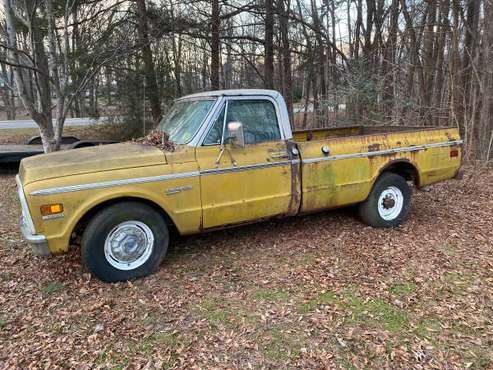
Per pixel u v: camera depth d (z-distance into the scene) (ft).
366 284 13.55
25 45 31.07
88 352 10.39
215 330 11.22
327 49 53.06
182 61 57.21
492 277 13.92
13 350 10.52
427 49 41.75
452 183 27.17
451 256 15.64
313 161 16.25
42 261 15.66
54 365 9.92
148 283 13.79
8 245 17.40
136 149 14.84
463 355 10.06
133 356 10.23
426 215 20.59
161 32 37.78
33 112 27.86
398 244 16.81
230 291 13.26
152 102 47.42
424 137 19.25
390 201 18.67
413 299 12.59
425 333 10.93
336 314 11.84
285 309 12.15
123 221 13.51
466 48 35.78
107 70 43.98
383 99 41.32
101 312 12.15
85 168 13.03
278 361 9.93
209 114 14.57
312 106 60.29
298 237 17.61
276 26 49.44
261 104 15.49
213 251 16.28
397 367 9.66
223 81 61.26
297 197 16.16
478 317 11.59
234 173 14.78
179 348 10.50
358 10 53.72
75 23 33.96
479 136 34.17
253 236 17.76
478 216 20.31
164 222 14.28
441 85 43.32
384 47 46.78
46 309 12.39
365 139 17.66
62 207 12.53
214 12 41.06
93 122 59.21
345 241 17.16
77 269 14.87
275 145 15.57
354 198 17.66
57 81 27.81
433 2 40.04
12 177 31.81
